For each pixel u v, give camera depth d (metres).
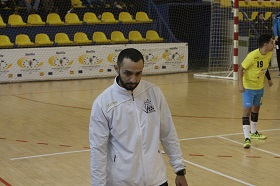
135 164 3.48
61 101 11.67
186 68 17.00
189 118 9.82
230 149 7.56
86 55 15.35
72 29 16.70
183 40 19.59
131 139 3.48
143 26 17.81
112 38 16.75
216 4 16.78
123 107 3.48
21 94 12.62
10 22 15.93
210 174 6.31
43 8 17.09
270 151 7.45
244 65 7.49
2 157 7.12
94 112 3.49
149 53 16.19
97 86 13.94
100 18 17.58
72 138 8.27
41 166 6.67
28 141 8.08
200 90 13.27
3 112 10.44
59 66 15.08
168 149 3.67
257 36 17.95
